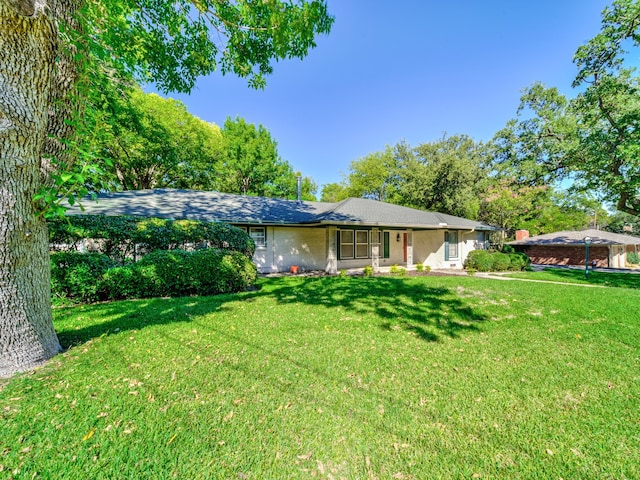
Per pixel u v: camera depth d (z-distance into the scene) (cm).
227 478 172
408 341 399
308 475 176
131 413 230
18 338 293
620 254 2019
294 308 566
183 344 372
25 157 264
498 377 300
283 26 454
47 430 207
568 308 580
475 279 999
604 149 1088
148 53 531
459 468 183
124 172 1803
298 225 1239
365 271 1138
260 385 278
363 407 246
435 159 2364
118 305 566
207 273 703
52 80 272
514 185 1912
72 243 667
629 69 1070
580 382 290
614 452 196
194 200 1232
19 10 212
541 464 186
